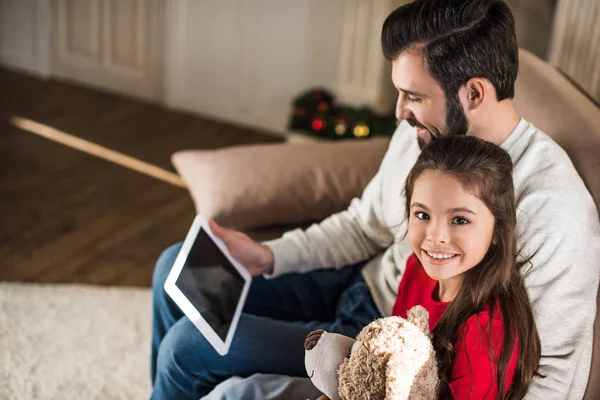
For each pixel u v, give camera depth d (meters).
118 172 3.10
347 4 3.12
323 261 1.53
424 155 1.11
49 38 4.03
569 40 1.78
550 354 1.17
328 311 1.57
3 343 2.01
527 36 2.82
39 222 2.68
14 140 3.31
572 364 1.16
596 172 1.27
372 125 2.97
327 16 3.25
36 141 3.32
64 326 2.11
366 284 1.50
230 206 1.79
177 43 3.68
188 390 1.38
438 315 1.22
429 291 1.27
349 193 1.85
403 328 1.01
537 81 1.49
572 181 1.20
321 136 3.03
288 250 1.51
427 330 1.06
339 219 1.57
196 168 1.92
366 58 3.14
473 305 1.12
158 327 1.54
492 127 1.23
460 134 1.23
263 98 3.56
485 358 1.08
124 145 3.36
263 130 3.62
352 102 3.23
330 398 1.09
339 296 1.57
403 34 1.18
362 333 1.03
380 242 1.53
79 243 2.57
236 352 1.37
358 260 1.55
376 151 1.94
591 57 1.64
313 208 1.83
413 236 1.12
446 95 1.19
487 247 1.11
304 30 3.34
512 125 1.24
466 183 1.07
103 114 3.67
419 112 1.23
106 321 2.15
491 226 1.10
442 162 1.08
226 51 3.56
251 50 3.50
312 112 3.11
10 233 2.59
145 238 2.65
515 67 1.20
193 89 3.73
